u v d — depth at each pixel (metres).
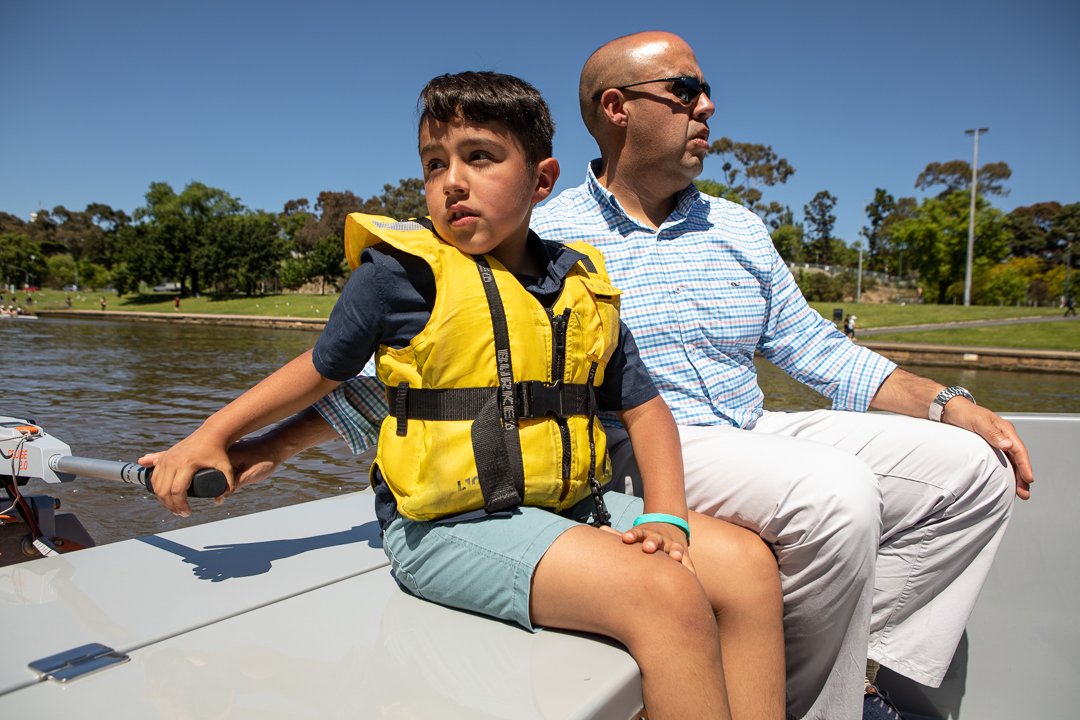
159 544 1.45
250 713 0.87
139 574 1.29
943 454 1.58
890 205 95.94
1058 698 1.89
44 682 0.92
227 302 69.19
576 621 1.07
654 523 1.23
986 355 25.62
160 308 65.88
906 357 27.30
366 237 1.25
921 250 68.62
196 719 0.85
